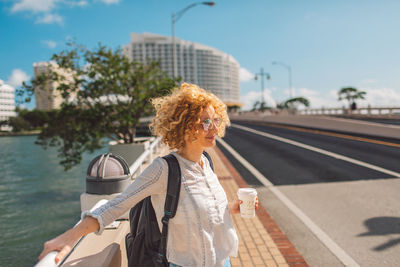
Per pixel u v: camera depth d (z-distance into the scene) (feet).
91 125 43.98
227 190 23.41
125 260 7.89
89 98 44.86
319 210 18.48
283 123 122.11
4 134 403.95
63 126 44.04
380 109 118.42
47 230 38.47
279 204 19.95
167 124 5.33
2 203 53.36
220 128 5.64
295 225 16.22
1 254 31.17
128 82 43.55
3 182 73.92
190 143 5.30
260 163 35.94
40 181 74.02
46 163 110.32
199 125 5.18
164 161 4.97
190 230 4.88
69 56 41.19
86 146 45.85
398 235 14.43
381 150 40.81
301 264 11.79
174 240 4.89
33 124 419.33
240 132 86.69
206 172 5.49
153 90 41.83
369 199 20.06
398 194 20.85
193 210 4.89
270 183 25.85
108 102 44.14
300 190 23.18
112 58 42.14
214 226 5.16
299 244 13.89
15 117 399.03
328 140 55.42
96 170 9.30
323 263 12.12
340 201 19.98
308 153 41.29
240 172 30.86
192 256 4.89
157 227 5.06
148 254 5.09
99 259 6.08
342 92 173.99
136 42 586.45
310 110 173.58
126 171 9.52
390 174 26.84
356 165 31.53
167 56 599.57
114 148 34.60
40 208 49.52
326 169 30.35
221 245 5.27
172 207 4.85
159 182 4.89
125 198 4.71
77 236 4.36
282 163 35.14
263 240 14.01
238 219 17.01
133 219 5.58
